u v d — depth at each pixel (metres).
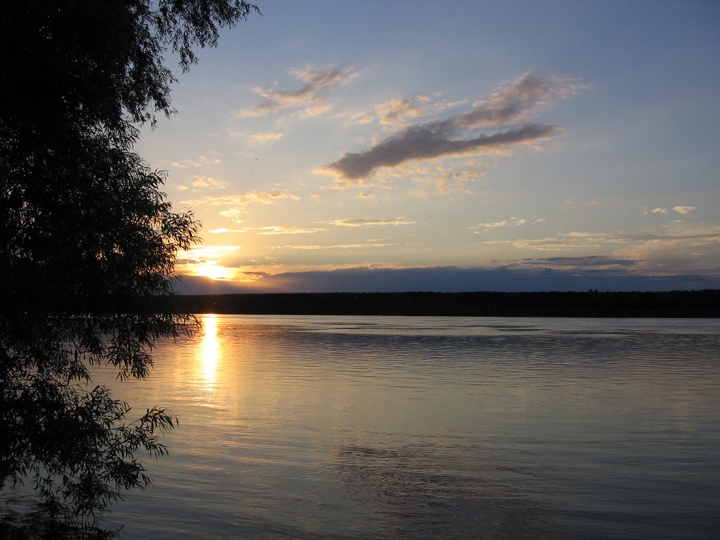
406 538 9.62
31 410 9.08
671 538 9.61
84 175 9.30
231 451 14.36
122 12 9.17
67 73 8.70
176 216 10.13
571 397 21.89
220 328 74.69
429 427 16.97
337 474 12.70
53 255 8.91
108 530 9.67
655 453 14.31
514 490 11.74
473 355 38.09
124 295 9.60
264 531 9.80
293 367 31.28
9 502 10.76
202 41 10.88
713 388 24.16
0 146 8.80
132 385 24.17
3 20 7.86
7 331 8.84
